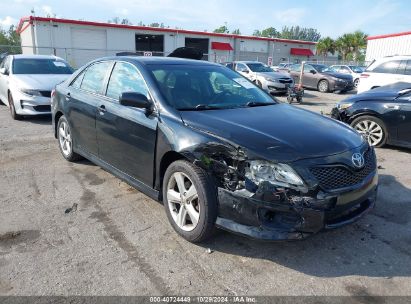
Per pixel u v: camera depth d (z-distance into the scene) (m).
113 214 3.91
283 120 3.57
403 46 25.97
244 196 2.87
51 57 10.33
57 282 2.79
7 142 6.86
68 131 5.47
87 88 4.88
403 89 6.99
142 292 2.71
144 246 3.30
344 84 18.73
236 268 3.01
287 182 2.80
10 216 3.83
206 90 4.07
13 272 2.89
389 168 5.74
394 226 3.77
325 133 3.32
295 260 3.14
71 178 4.96
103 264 3.03
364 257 3.20
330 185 2.93
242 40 39.31
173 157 3.49
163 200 3.59
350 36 51.28
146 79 3.90
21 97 8.52
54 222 3.72
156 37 34.81
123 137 4.00
